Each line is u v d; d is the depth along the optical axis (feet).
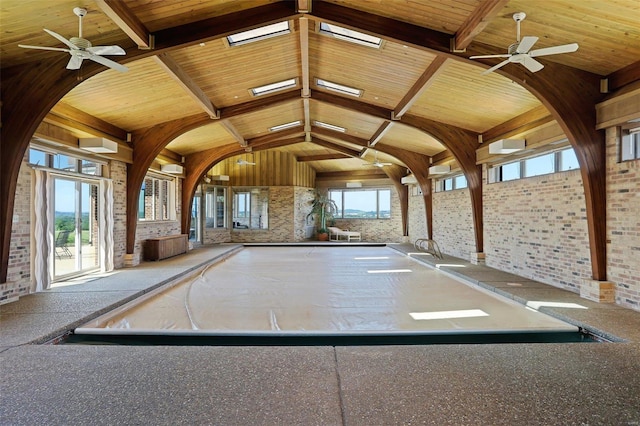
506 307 15.74
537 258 19.25
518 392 7.51
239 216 46.93
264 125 31.91
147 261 26.96
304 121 34.01
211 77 19.47
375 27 13.92
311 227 51.13
